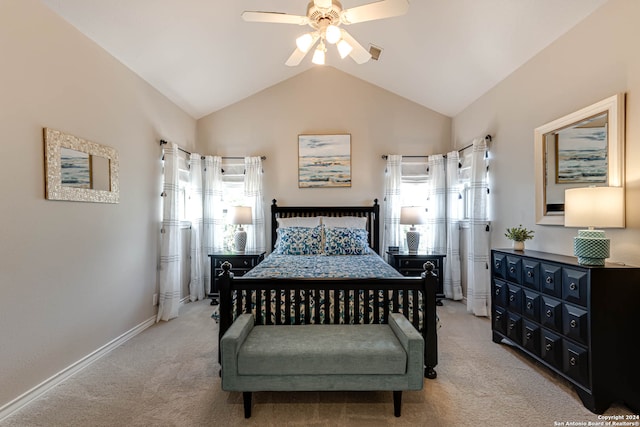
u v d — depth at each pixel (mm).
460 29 2775
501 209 3271
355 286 2170
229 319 2127
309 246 3787
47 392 1991
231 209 4102
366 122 4445
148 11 2408
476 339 2812
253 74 3945
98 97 2545
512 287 2521
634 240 1877
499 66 3062
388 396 1946
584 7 2129
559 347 2025
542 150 2629
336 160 4441
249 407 1742
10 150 1823
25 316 1901
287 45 3510
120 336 2777
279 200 4461
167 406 1842
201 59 3248
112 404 1862
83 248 2371
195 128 4426
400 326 1896
